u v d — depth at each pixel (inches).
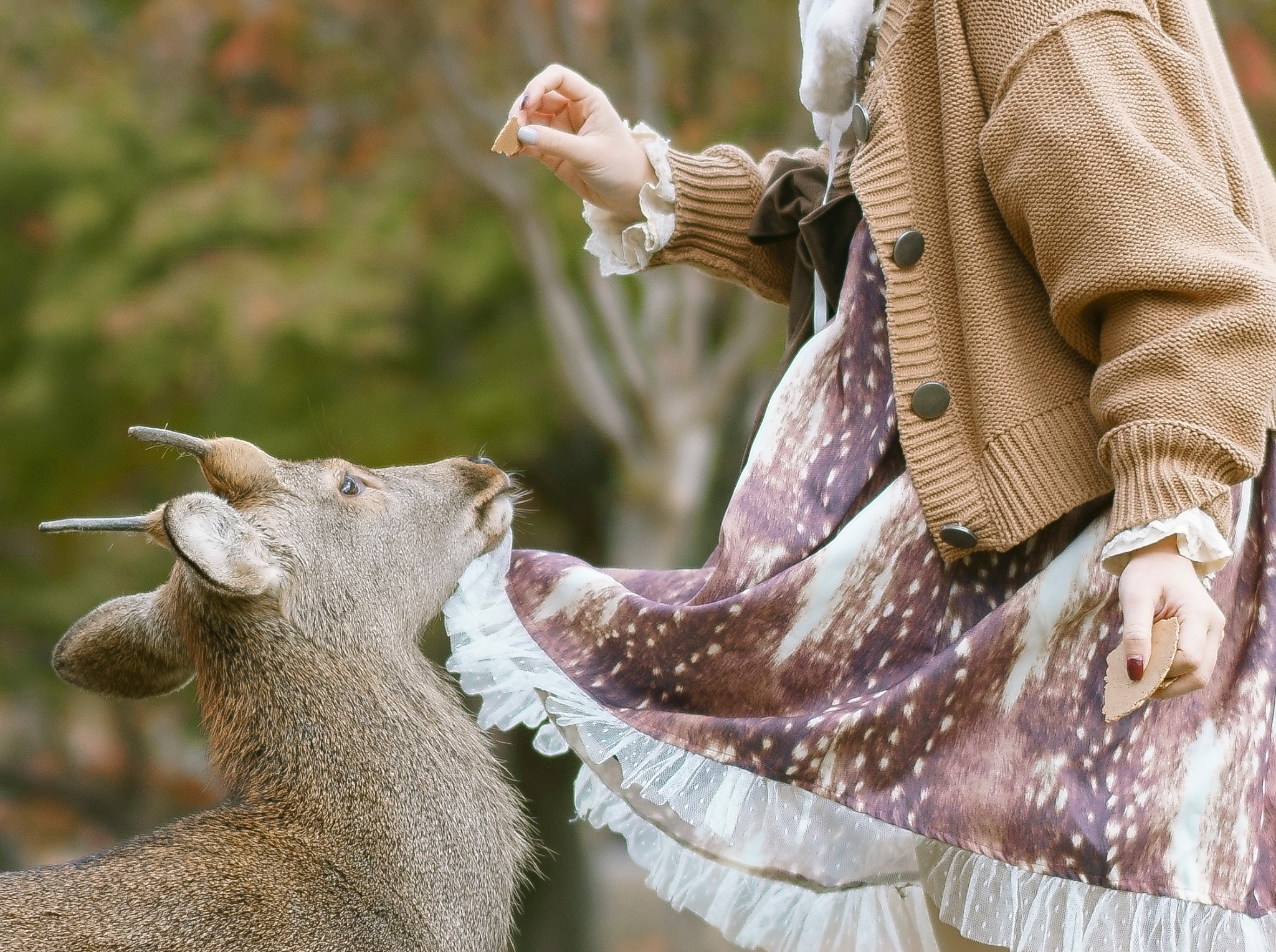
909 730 128.8
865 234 143.6
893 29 139.0
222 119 651.5
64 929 148.6
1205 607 114.0
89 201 609.3
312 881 161.5
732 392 563.5
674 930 707.4
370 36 553.6
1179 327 119.0
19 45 642.8
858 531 135.2
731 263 167.3
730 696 137.9
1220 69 140.0
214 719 172.6
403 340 631.2
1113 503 124.4
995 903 127.2
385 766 169.6
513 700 153.4
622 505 565.3
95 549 760.3
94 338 598.5
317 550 175.0
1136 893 122.1
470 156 551.5
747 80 577.0
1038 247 125.7
